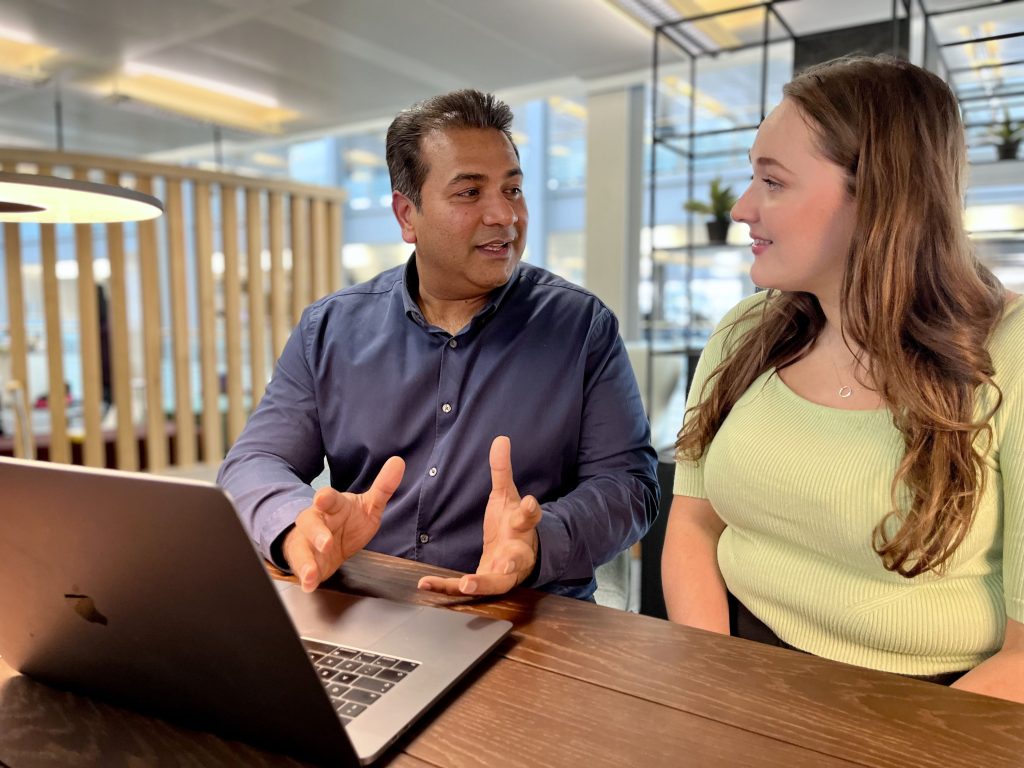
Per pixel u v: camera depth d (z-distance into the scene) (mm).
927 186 849
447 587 820
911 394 840
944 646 880
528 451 1248
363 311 1371
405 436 1293
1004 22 2742
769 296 1114
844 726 583
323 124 5086
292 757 559
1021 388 819
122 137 5367
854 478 894
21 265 3293
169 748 573
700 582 1080
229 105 4746
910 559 855
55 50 3652
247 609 490
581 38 3482
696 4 3070
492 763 542
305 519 893
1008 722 588
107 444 3689
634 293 4473
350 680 643
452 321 1358
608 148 4348
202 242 3895
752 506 998
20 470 518
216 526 465
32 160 3219
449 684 636
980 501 842
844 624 924
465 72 4004
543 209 5996
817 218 901
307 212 4406
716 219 3090
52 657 634
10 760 561
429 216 1211
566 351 1278
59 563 551
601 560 1092
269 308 4301
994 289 922
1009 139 2568
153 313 3752
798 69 2590
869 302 871
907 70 876
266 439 1314
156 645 557
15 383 3193
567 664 690
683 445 1146
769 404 1021
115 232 3562
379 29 3355
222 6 3090
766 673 671
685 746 557
